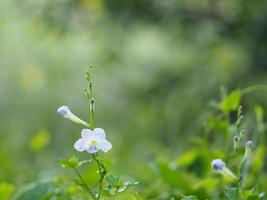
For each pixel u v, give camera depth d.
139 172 6.00
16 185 6.79
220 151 4.85
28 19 11.30
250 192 3.71
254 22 10.03
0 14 11.52
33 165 9.22
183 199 3.36
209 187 4.78
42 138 7.19
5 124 13.98
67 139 13.26
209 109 10.08
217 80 10.83
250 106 10.18
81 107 15.88
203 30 10.52
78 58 14.98
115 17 10.56
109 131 14.42
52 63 14.73
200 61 10.97
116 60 10.91
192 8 10.52
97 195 3.37
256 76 10.48
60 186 4.69
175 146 10.31
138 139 11.73
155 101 11.59
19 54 15.95
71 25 10.75
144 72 12.25
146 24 10.61
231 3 10.27
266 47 10.21
